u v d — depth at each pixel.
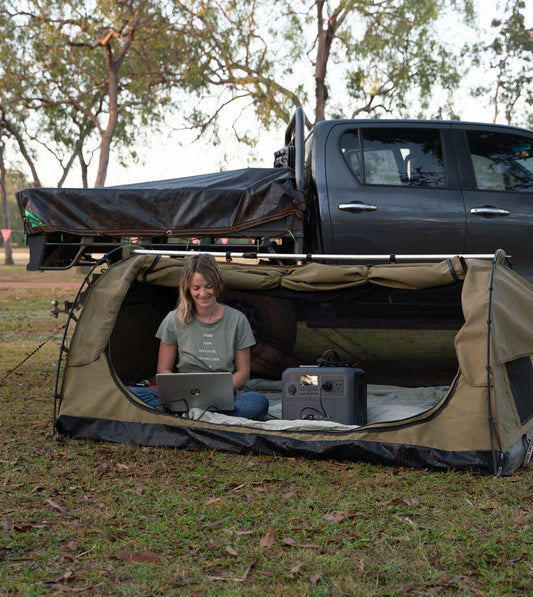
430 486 3.38
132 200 5.24
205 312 4.33
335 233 5.40
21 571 2.43
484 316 3.69
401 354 5.79
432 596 2.24
